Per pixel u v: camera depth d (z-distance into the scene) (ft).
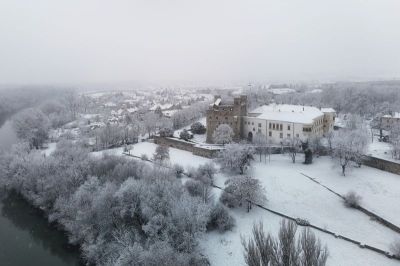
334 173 408.05
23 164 454.40
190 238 263.90
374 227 297.94
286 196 358.84
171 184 338.95
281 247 186.70
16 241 337.31
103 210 308.60
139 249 246.47
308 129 508.53
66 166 426.92
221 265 264.72
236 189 336.29
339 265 250.37
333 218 315.99
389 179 381.40
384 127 599.57
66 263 300.20
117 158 435.53
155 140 608.60
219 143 538.47
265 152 475.72
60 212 360.89
